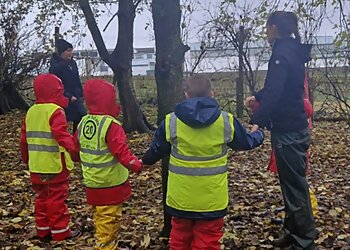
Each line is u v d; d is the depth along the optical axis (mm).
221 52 15641
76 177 8773
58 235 5461
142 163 4258
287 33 4547
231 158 10328
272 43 4621
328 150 11219
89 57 18312
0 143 13062
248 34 15141
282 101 4527
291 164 4590
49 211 5445
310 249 4652
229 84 15781
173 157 4039
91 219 6227
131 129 13547
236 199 7113
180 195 4004
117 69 13109
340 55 12727
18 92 20297
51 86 5359
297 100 4555
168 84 4961
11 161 10523
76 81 10086
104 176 4570
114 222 4684
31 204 7184
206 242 4039
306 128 4652
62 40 9984
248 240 5211
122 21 12727
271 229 5566
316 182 8133
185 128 3953
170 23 4922
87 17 12164
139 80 19969
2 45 18781
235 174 8883
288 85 4500
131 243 5195
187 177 3971
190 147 3943
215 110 3951
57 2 17625
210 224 4035
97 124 4570
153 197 7293
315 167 9414
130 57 13125
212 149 3953
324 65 13133
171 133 3996
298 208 4609
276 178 8445
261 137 4156
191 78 4066
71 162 5527
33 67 19328
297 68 4500
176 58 4949
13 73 19359
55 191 5445
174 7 4934
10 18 18625
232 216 6121
